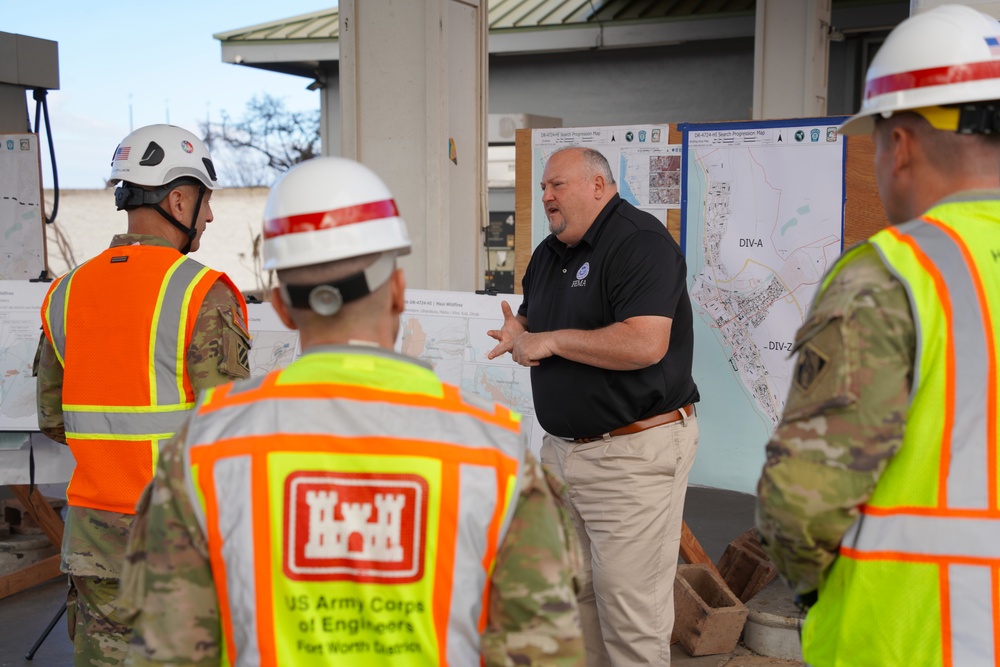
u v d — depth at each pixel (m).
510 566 1.14
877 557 1.33
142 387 2.27
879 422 1.26
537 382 2.82
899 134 1.41
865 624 1.35
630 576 2.71
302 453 1.15
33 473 3.79
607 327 2.62
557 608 1.13
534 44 9.54
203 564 1.17
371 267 1.21
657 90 9.66
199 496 1.15
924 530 1.30
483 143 5.21
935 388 1.28
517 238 3.91
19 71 5.40
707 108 9.47
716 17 8.73
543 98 10.17
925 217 1.35
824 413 1.28
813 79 6.79
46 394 2.51
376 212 1.22
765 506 1.34
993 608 1.29
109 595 2.31
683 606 3.46
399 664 1.14
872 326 1.27
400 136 4.77
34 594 4.17
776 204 3.40
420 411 1.17
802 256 3.37
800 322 3.39
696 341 3.58
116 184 2.43
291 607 1.14
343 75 4.80
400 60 4.71
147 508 1.22
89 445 2.31
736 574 3.74
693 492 5.89
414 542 1.13
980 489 1.28
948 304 1.27
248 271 16.86
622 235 2.69
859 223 3.27
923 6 2.92
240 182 18.59
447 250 4.80
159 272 2.29
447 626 1.14
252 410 1.18
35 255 4.75
